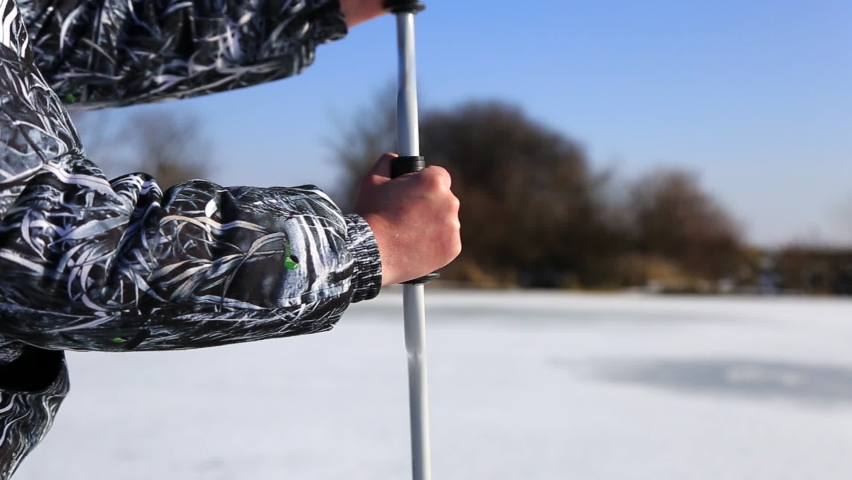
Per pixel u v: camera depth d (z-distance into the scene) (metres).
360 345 5.08
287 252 0.66
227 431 2.71
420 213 0.77
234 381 3.70
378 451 2.46
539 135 17.59
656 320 7.37
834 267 14.59
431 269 0.78
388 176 0.94
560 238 16.67
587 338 5.77
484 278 15.97
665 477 2.22
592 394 3.53
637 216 16.88
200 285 0.63
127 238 0.62
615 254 16.64
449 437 2.68
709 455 2.47
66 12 1.02
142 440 2.55
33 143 0.61
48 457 2.34
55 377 0.80
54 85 1.02
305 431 2.71
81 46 1.03
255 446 2.50
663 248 16.64
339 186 17.30
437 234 0.77
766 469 2.32
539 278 16.09
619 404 3.31
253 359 4.42
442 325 6.64
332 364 4.26
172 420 2.86
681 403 3.35
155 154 12.83
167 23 1.06
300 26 1.10
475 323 6.84
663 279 15.97
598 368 4.30
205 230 0.64
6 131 0.60
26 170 0.60
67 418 2.87
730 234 16.25
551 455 2.44
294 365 4.22
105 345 0.63
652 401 3.39
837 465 2.37
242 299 0.64
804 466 2.36
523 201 16.92
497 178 17.34
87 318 0.60
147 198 0.65
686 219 16.61
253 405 3.15
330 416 2.96
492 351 4.98
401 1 1.10
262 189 0.70
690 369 4.31
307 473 2.21
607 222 16.84
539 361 4.54
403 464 2.31
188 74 1.08
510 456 2.43
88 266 0.60
